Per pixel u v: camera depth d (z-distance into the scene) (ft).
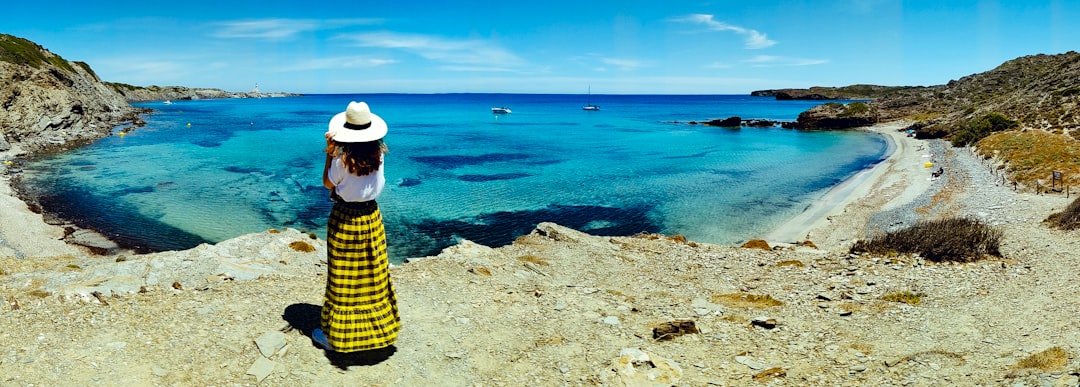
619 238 45.16
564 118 436.35
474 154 185.16
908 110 342.44
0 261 36.99
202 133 248.52
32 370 14.32
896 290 27.40
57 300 19.13
